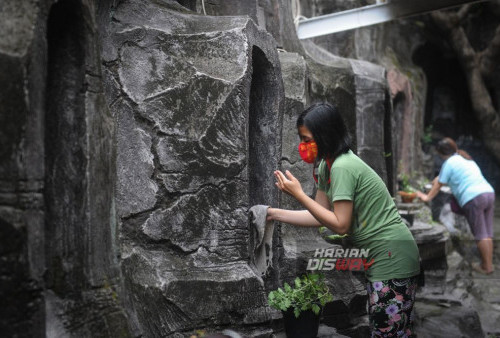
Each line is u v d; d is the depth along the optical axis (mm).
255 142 3686
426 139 12531
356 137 5828
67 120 2389
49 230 2373
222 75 3254
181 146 3152
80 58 2381
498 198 11680
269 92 3664
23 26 2066
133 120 3121
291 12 5465
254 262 3232
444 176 5895
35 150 2102
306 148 2658
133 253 2990
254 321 3127
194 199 3158
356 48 8688
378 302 2564
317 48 6078
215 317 3031
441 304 4449
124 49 3164
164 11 3381
